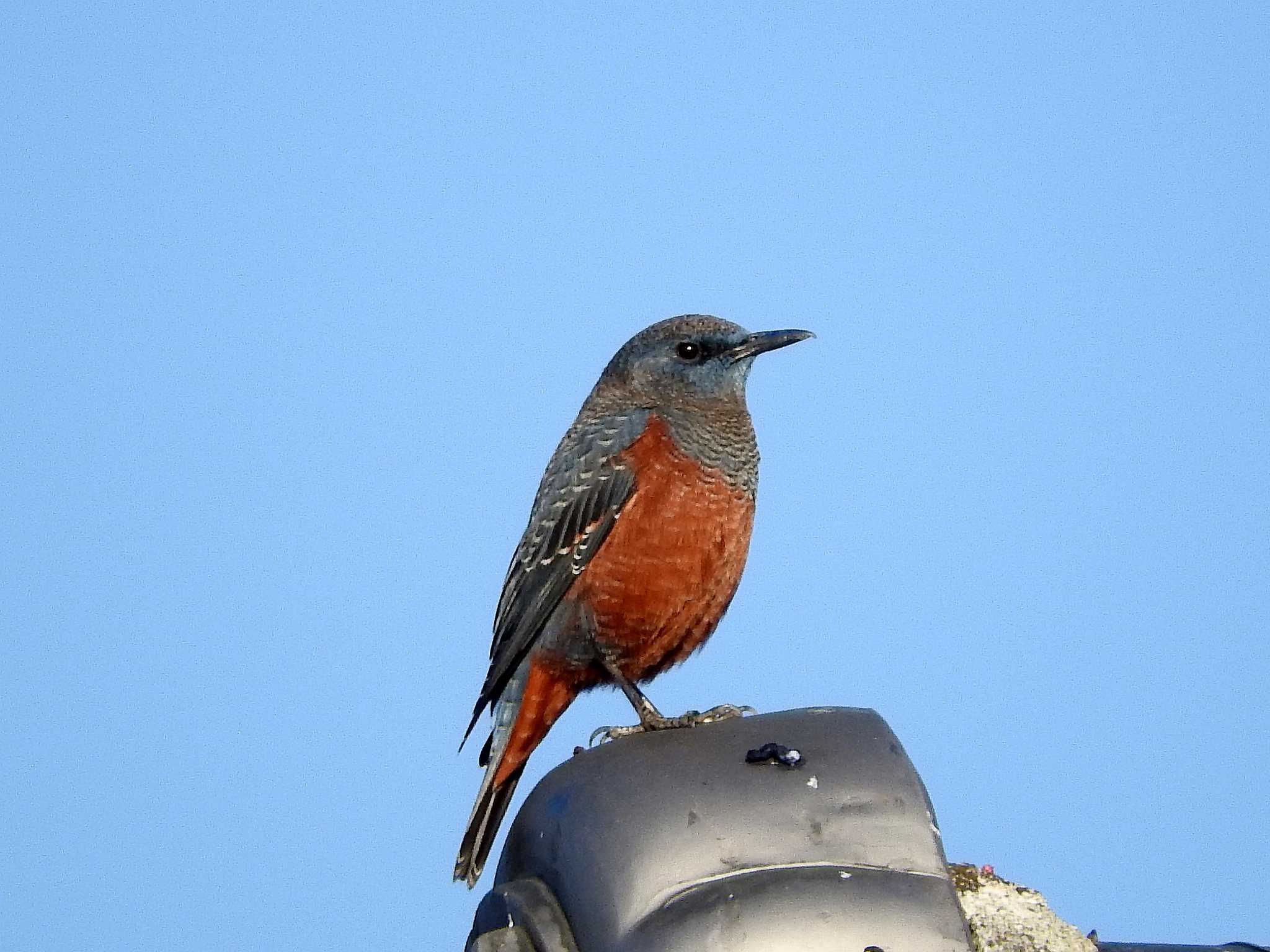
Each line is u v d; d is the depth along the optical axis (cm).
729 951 616
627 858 669
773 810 678
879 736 730
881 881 641
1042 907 742
